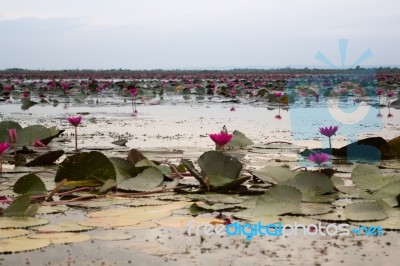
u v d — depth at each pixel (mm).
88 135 8422
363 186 4297
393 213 3604
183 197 4203
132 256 2734
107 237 3070
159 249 2850
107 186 4395
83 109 14867
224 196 4188
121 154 6234
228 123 10398
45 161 5676
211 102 18062
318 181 4203
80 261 2648
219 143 5453
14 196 4219
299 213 3584
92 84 24641
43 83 33125
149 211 3729
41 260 2662
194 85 31672
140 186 4473
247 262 2639
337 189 4316
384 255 2746
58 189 4188
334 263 2627
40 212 3711
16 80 37906
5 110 14320
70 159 4637
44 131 6918
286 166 4793
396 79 31906
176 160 5898
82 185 4609
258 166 5508
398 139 6023
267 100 18547
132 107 15305
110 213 3668
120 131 9008
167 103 17641
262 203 3674
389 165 5520
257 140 7754
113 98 21203
